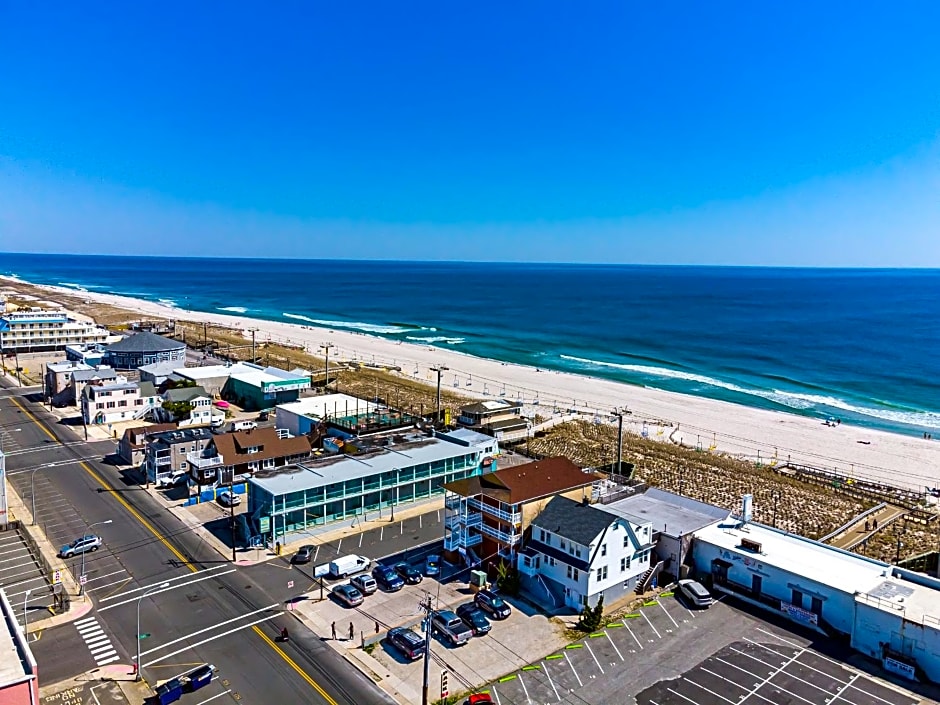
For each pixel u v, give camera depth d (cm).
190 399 10581
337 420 9462
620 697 3888
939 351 19288
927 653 4053
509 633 4575
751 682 4038
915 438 10769
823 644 4459
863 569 4912
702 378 15825
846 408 13000
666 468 8756
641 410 12256
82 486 7500
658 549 5475
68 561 5634
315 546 5984
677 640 4503
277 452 7794
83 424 10269
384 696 3884
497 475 5675
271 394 11488
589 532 4903
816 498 7750
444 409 11000
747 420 11719
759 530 5653
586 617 4597
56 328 16562
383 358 17250
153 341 13225
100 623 4656
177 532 6266
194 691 3888
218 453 7531
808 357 18512
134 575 5394
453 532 5700
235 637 4491
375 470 6806
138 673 4056
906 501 7675
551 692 3931
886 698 3888
